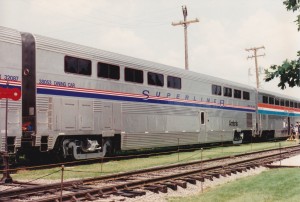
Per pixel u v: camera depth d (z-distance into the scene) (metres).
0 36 12.69
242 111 29.06
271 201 8.92
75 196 8.64
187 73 22.41
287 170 14.63
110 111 16.66
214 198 9.58
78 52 15.30
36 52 13.72
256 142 34.47
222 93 26.30
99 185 10.53
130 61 17.97
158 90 19.77
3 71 12.69
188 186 11.46
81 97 15.30
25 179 11.67
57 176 12.38
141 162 16.75
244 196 9.61
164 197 9.84
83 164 15.70
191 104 22.56
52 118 14.06
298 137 38.09
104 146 16.66
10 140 12.83
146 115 18.80
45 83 13.92
